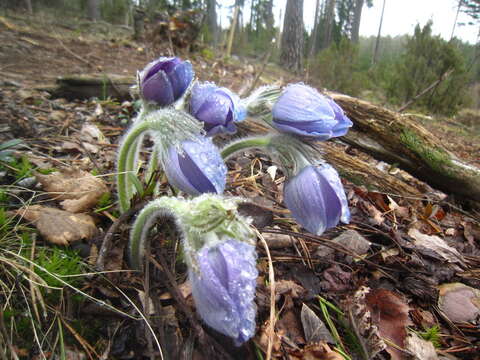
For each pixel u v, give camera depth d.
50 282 0.17
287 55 1.54
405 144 0.34
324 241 0.23
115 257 0.19
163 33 0.84
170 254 0.20
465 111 1.27
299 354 0.17
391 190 0.34
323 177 0.18
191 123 0.17
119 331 0.17
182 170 0.16
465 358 0.20
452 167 0.33
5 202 0.22
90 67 0.56
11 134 0.30
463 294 0.23
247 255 0.14
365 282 0.22
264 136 0.19
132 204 0.19
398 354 0.19
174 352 0.16
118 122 0.38
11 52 0.57
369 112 0.34
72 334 0.16
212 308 0.13
